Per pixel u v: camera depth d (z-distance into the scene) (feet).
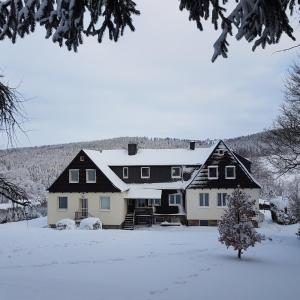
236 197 56.90
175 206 116.16
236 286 36.22
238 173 110.22
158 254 56.08
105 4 17.71
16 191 36.50
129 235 80.38
